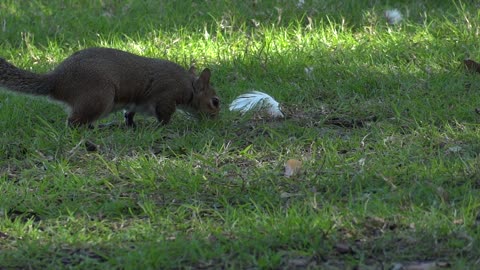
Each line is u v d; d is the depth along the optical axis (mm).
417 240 8289
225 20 16578
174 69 12367
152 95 12211
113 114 13086
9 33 16594
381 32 16016
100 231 8945
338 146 11234
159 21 16906
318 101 13375
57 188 10062
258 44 15711
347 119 12547
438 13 16875
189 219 9164
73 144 11312
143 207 9250
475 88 13469
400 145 11055
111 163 10656
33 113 12742
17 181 10469
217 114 12570
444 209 8914
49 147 11320
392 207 9031
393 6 17531
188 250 8195
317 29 16219
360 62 14680
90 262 8094
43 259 8266
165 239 8523
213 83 14305
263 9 17281
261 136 11648
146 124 12695
